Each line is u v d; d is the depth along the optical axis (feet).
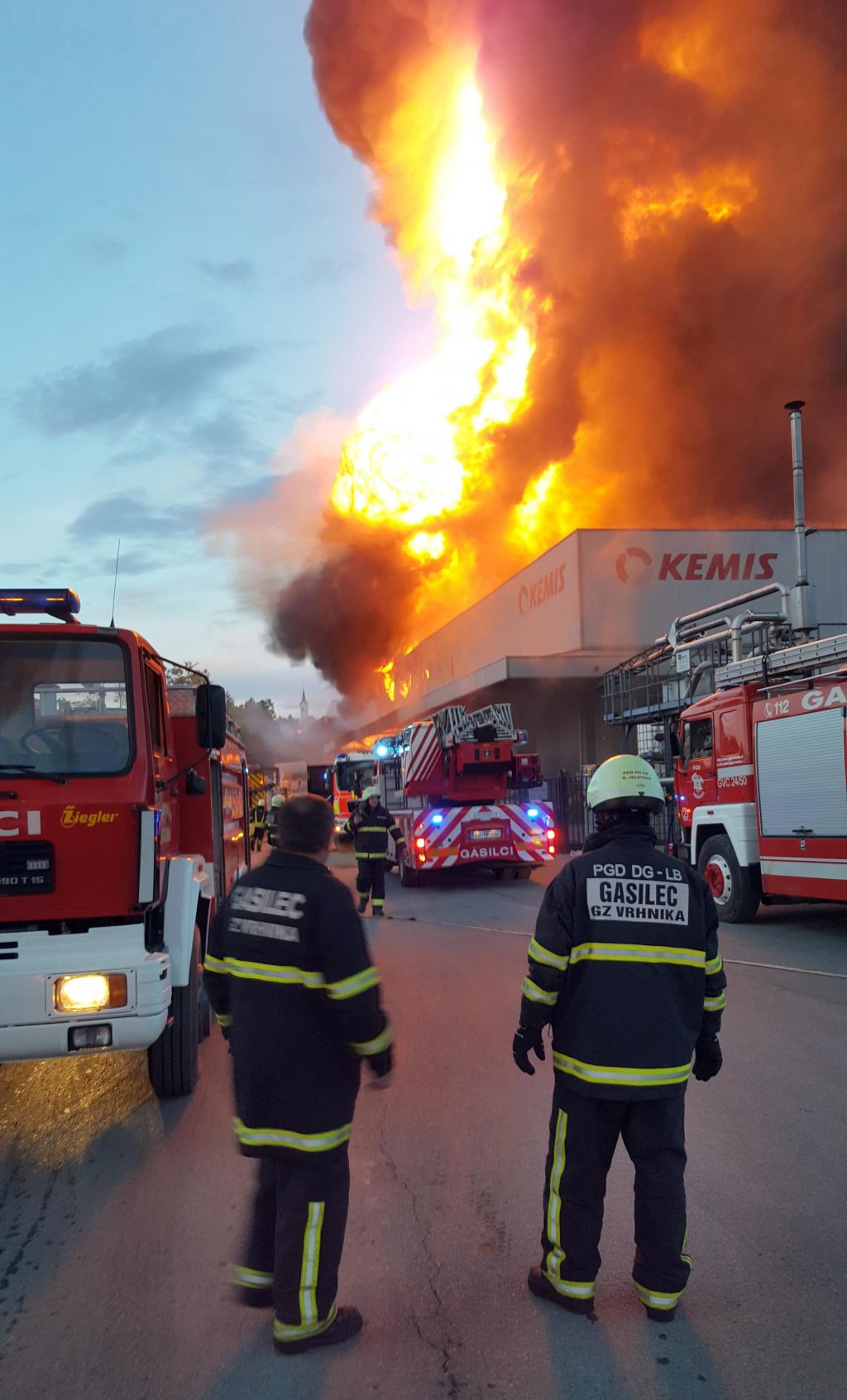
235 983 9.32
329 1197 9.15
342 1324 9.32
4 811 14.07
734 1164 13.26
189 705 20.12
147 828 14.39
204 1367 8.95
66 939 14.16
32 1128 15.87
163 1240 11.60
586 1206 9.55
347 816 87.25
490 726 50.42
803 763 31.63
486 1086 16.96
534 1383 8.58
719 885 36.06
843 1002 22.59
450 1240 11.32
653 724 55.57
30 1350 9.30
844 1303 9.80
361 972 8.87
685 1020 9.36
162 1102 16.85
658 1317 9.47
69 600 16.84
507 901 44.32
